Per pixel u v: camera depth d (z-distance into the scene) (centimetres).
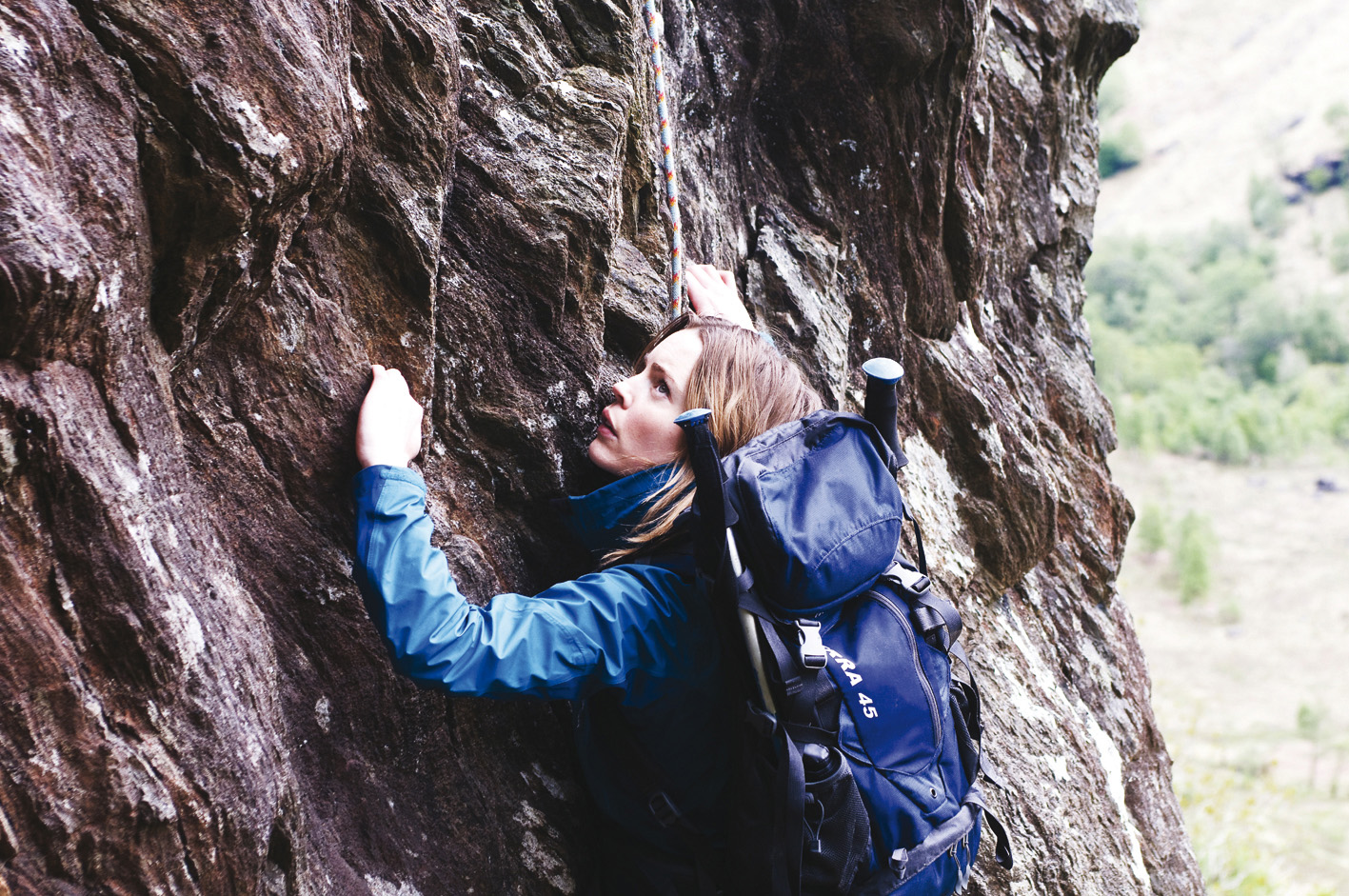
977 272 365
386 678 173
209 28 126
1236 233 11494
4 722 112
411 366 177
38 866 116
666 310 236
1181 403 8912
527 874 192
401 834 175
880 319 324
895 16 292
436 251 176
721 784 161
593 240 204
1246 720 4897
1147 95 13238
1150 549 6838
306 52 138
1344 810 3531
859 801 147
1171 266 11319
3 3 107
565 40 215
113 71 120
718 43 281
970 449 352
